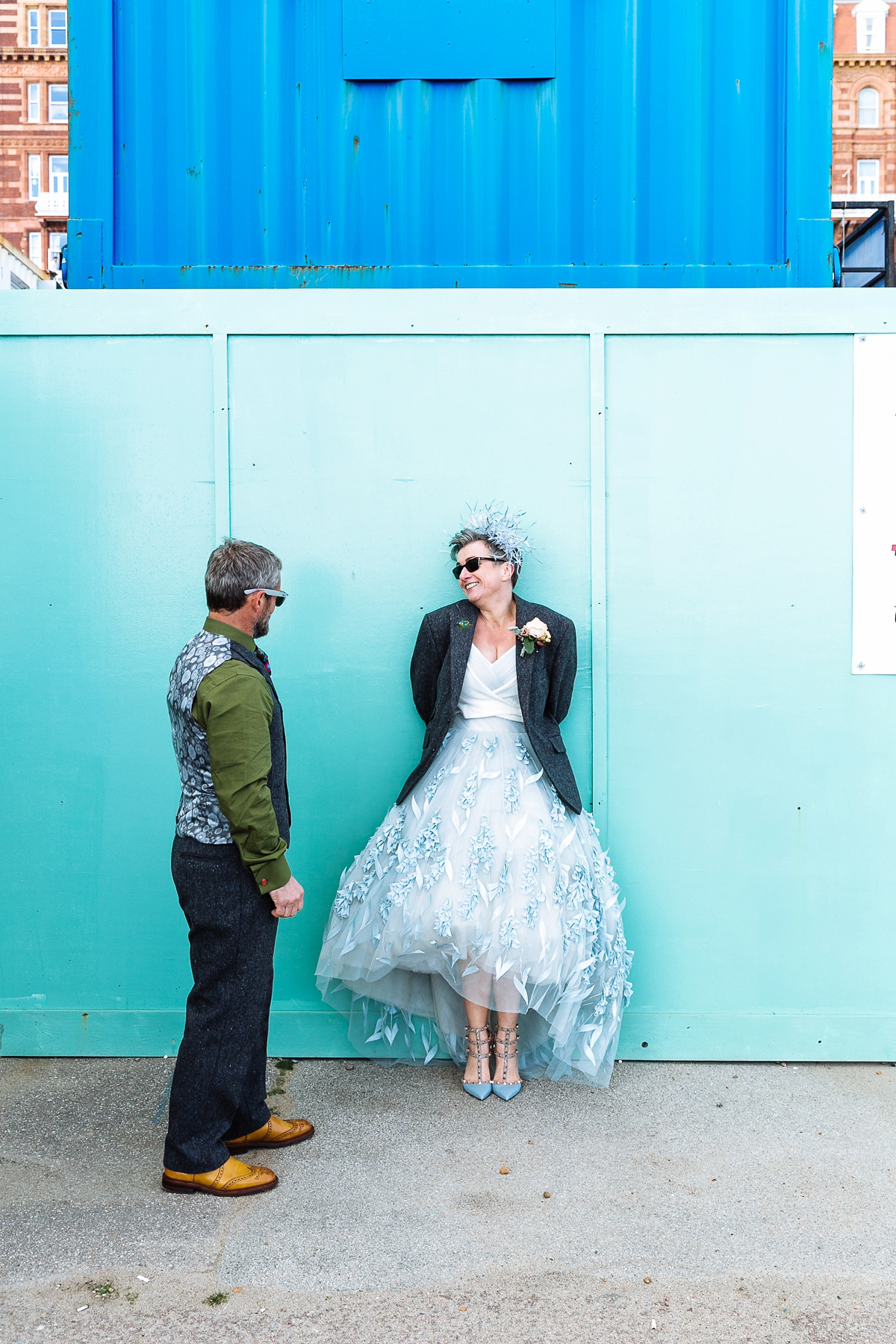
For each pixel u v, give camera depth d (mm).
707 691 2932
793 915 2945
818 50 3053
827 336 2883
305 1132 2498
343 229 3098
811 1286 1943
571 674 2783
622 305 2875
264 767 2072
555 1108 2672
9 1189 2260
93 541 2912
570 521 2918
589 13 3070
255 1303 1883
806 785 2932
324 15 3068
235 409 2900
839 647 2920
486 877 2555
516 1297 1903
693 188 3094
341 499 2916
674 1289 1931
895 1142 2490
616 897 2791
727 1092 2773
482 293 2881
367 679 2939
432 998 2885
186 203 3088
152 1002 2959
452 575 2922
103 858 2934
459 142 3090
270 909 2240
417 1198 2236
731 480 2908
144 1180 2307
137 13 3049
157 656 2924
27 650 2920
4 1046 2947
